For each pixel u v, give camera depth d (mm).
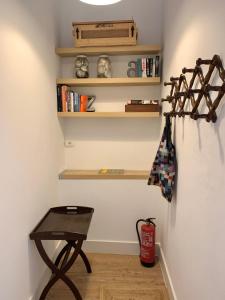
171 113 1826
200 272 1269
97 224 2635
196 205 1346
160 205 2555
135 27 2385
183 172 1634
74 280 2213
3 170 1381
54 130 2400
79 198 2598
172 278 1946
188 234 1502
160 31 2576
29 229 1766
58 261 2176
